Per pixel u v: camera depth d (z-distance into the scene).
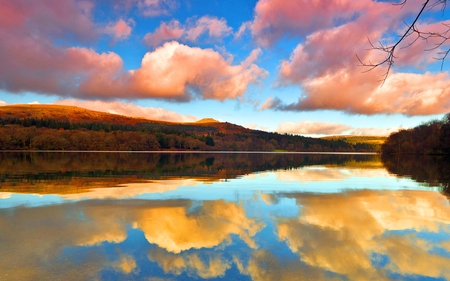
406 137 95.06
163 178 22.75
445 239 8.59
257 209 12.18
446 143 77.88
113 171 27.86
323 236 8.80
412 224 10.11
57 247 7.71
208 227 9.60
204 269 6.52
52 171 27.11
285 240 8.43
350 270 6.59
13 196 14.62
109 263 6.75
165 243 8.10
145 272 6.34
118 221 10.20
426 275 6.37
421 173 28.73
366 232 9.20
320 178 23.73
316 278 6.21
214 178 23.11
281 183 20.19
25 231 9.02
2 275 6.14
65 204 12.84
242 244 8.10
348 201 13.91
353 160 58.94
